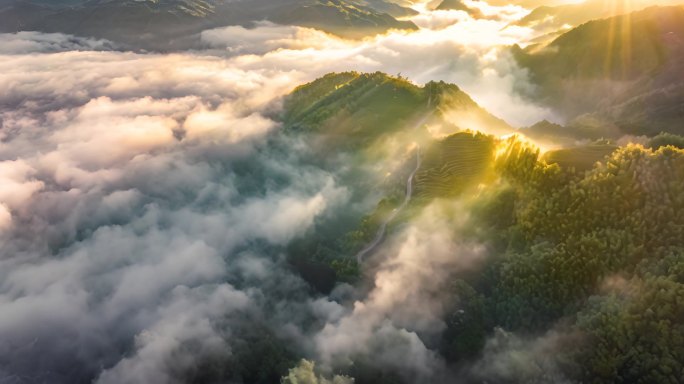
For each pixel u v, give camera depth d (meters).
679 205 96.62
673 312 81.00
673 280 84.38
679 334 77.94
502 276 115.06
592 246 100.75
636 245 96.25
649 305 83.81
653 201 99.75
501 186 138.12
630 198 103.19
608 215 104.00
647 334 81.06
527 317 103.56
